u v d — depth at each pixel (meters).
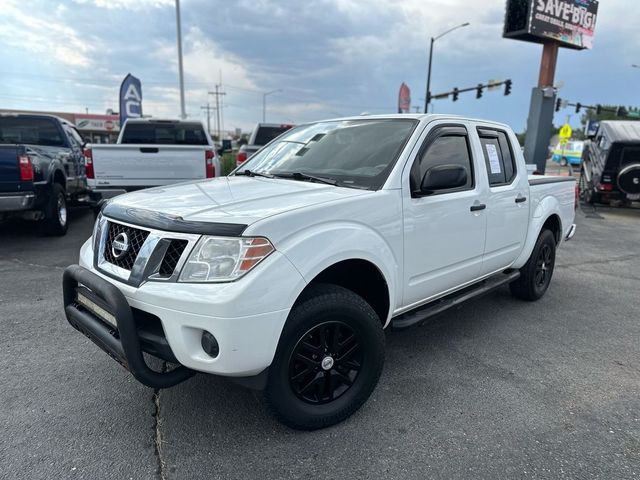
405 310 3.49
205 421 2.97
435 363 3.84
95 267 2.91
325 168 3.60
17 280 5.70
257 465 2.59
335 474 2.54
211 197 2.98
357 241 2.84
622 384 3.56
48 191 7.74
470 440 2.84
